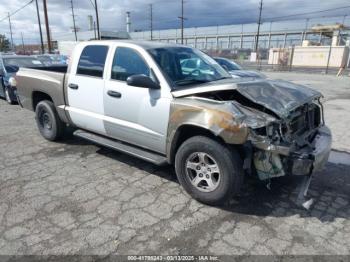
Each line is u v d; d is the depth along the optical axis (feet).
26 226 10.19
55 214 10.92
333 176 14.39
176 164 12.03
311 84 59.26
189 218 10.77
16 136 20.47
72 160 16.10
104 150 17.66
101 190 12.76
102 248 9.15
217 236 9.78
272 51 146.41
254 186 13.15
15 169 14.92
